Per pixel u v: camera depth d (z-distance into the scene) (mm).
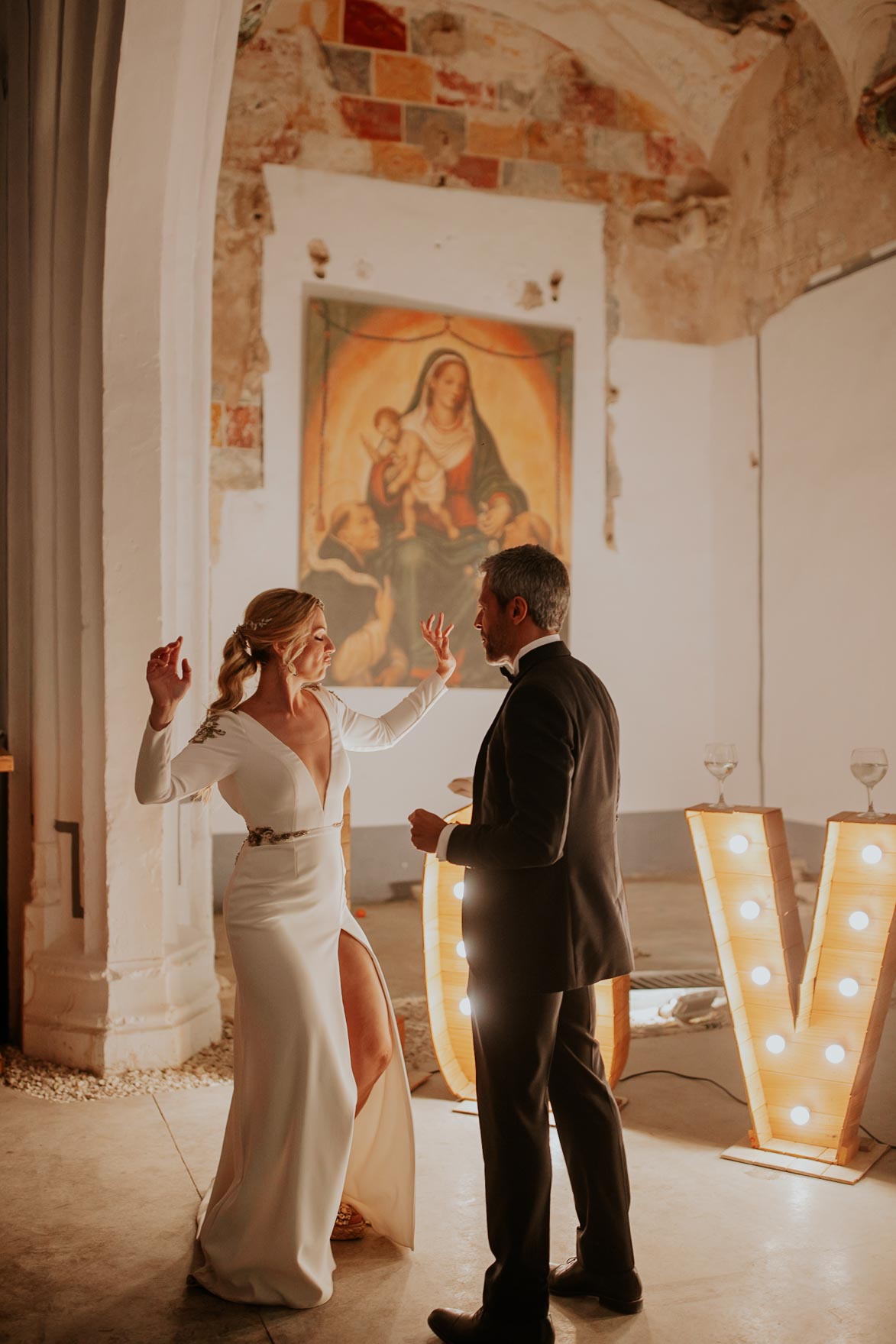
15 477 4781
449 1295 2719
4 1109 3951
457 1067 4137
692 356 9273
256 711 2867
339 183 8125
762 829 3566
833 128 7965
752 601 8953
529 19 8438
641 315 9078
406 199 8312
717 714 9336
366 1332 2549
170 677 2670
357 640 8234
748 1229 3049
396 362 8312
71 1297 2699
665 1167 3475
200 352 4750
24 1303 2674
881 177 7570
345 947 3006
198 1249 2947
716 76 8625
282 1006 2711
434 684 3398
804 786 8430
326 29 8062
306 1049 2693
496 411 8602
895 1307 2645
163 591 4473
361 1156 2986
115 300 4371
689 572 9281
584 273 8867
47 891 4547
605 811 2541
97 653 4422
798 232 8367
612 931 2514
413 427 8359
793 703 8531
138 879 4379
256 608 2893
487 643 2619
